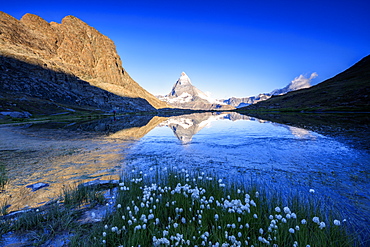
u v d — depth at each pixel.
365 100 85.88
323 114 65.00
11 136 24.83
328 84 167.62
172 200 6.27
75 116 85.50
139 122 51.78
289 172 9.98
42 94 128.50
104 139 22.02
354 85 122.19
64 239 4.50
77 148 17.14
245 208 4.94
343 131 23.23
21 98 97.12
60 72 167.88
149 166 11.68
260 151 15.01
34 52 179.38
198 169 10.88
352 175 9.28
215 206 5.92
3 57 133.75
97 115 99.25
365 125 28.72
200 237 4.30
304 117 55.00
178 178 8.53
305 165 11.10
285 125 34.12
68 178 9.62
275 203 6.03
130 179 8.79
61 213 5.71
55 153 15.18
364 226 5.18
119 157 13.92
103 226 4.91
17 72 131.88
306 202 6.57
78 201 6.81
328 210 6.02
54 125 42.62
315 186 8.07
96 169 11.10
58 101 132.38
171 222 5.04
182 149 16.45
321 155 13.16
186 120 59.72
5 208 6.13
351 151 13.80
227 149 16.05
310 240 4.14
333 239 4.40
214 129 30.95
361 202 6.57
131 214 5.12
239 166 11.32
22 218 5.19
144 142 19.84
